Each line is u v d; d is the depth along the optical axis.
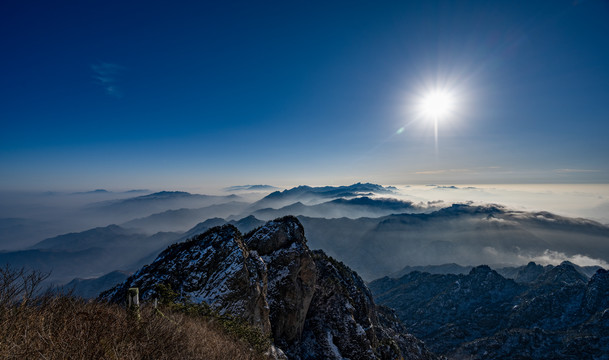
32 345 4.68
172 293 17.62
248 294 20.08
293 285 26.38
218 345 9.71
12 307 5.11
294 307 25.92
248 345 13.66
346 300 31.83
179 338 7.93
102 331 5.92
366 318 35.88
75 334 5.45
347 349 27.84
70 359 4.84
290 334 25.72
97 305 7.35
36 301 5.57
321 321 29.30
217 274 20.38
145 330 7.14
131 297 7.91
